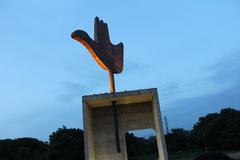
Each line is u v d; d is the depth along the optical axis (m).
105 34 21.52
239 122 66.00
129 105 22.89
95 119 22.66
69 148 56.41
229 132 66.25
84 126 19.05
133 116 22.70
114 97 19.92
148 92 19.98
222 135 66.38
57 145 56.41
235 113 68.25
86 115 19.58
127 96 20.12
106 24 22.02
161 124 19.28
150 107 22.89
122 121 22.64
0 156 61.06
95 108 22.83
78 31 19.22
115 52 21.95
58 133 58.16
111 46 21.72
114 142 22.19
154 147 74.25
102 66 20.88
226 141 65.81
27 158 62.72
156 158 64.38
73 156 56.12
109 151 22.00
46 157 59.75
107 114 22.75
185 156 63.56
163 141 18.92
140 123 22.59
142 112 22.78
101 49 20.58
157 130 20.69
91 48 19.78
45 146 72.19
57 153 56.12
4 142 66.75
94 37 20.91
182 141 78.25
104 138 22.27
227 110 69.94
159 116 19.42
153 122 22.61
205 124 73.06
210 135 67.94
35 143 72.12
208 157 1.81
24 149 64.25
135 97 20.94
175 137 79.00
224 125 67.00
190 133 78.56
